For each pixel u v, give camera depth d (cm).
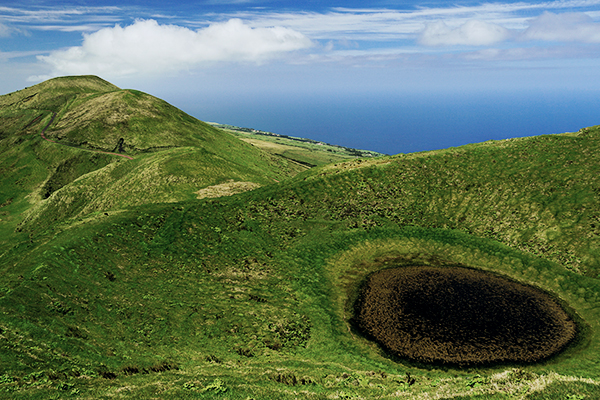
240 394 2016
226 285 3897
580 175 5325
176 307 3312
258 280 4131
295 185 6303
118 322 2973
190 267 4106
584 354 2839
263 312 3472
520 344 2980
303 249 4956
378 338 3136
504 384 2077
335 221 5616
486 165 6281
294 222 5553
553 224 4812
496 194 5656
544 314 3453
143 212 4881
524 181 5662
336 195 6128
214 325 3153
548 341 3019
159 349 2755
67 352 2462
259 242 4966
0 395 1872
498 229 5122
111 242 4056
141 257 4034
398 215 5709
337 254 4888
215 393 2023
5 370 2089
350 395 2105
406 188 6200
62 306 2928
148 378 2300
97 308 3064
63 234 4041
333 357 2902
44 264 3347
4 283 3047
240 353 2831
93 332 2777
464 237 5134
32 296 2909
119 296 3309
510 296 3806
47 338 2530
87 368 2342
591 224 4541
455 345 2977
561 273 4119
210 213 5297
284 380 2356
